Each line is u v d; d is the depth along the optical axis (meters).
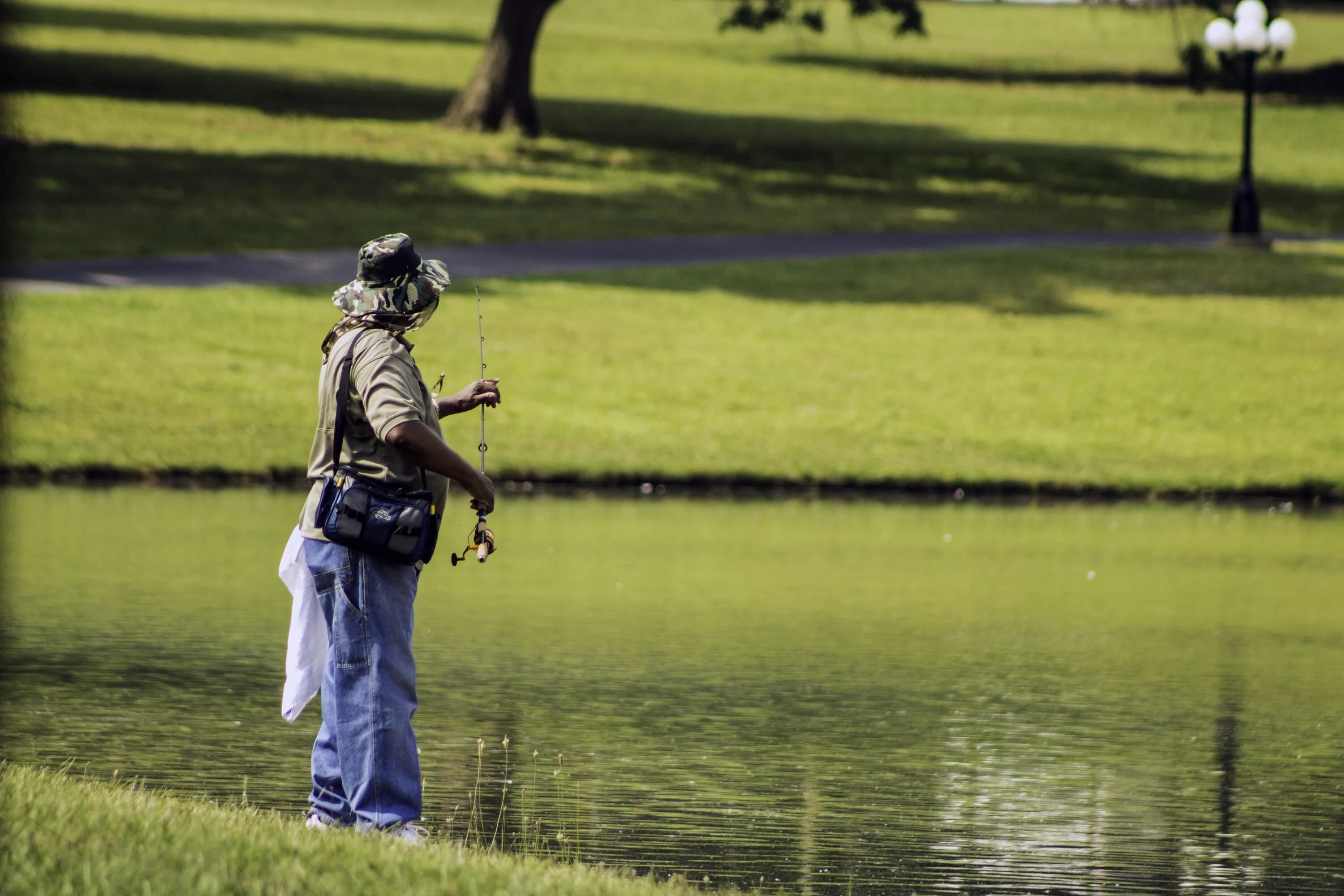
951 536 49.31
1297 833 22.73
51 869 15.21
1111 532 50.91
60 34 184.50
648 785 24.19
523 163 131.00
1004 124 182.75
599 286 83.19
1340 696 30.66
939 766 25.58
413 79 180.38
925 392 68.38
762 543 46.94
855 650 33.59
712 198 122.50
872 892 20.11
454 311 75.62
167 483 54.16
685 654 32.91
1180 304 86.25
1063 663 32.84
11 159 74.75
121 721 26.70
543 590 39.22
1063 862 21.36
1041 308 83.75
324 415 18.83
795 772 25.05
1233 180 150.50
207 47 188.88
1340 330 82.06
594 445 59.62
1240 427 66.19
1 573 38.94
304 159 122.75
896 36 150.00
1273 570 44.62
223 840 16.73
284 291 77.06
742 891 19.92
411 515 18.42
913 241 105.69
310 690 19.19
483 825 22.11
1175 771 25.59
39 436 55.91
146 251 86.31
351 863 16.27
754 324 77.50
